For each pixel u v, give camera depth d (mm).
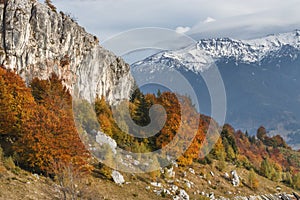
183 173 65125
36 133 49719
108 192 50062
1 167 45969
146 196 53719
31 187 43406
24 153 49938
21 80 62969
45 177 47625
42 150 48656
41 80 68125
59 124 51000
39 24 78500
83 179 48094
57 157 48219
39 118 51812
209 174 71500
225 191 69312
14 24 74312
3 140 54906
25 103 58156
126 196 51062
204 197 59969
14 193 40594
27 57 75625
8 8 75000
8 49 73375
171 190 58406
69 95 65312
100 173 54438
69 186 38906
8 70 71625
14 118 55812
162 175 60906
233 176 76375
